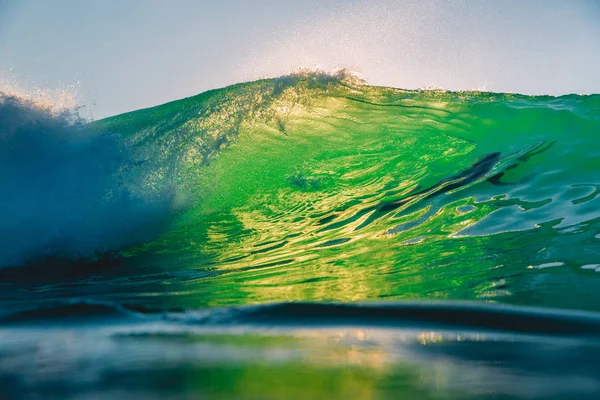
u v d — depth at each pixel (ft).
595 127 22.26
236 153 24.31
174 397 8.03
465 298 12.17
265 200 21.53
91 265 18.19
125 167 23.22
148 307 13.10
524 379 8.22
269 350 9.78
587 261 13.88
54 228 19.89
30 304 13.96
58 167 22.62
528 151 21.59
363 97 27.04
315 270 15.56
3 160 22.34
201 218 20.79
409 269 14.71
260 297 13.37
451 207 18.72
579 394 7.83
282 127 25.59
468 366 8.87
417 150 23.15
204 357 9.57
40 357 9.95
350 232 18.30
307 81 28.07
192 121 26.35
